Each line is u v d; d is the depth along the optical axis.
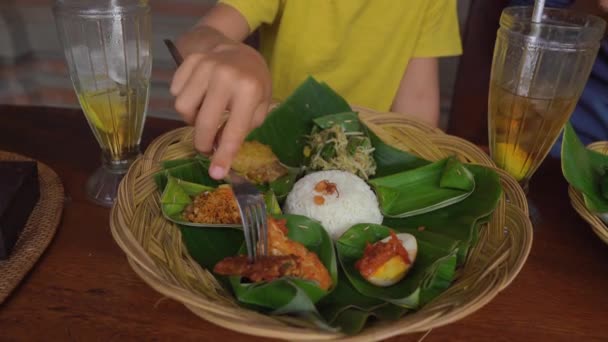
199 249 0.53
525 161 0.61
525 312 0.50
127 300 0.48
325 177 0.62
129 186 0.54
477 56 1.04
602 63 0.87
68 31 0.56
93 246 0.53
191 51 0.59
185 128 0.65
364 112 0.71
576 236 0.59
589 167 0.60
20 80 1.34
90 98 0.57
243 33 0.78
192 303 0.43
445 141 0.67
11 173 0.53
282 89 0.86
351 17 0.81
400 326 0.43
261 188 0.62
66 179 0.61
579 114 0.90
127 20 0.56
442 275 0.51
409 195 0.62
